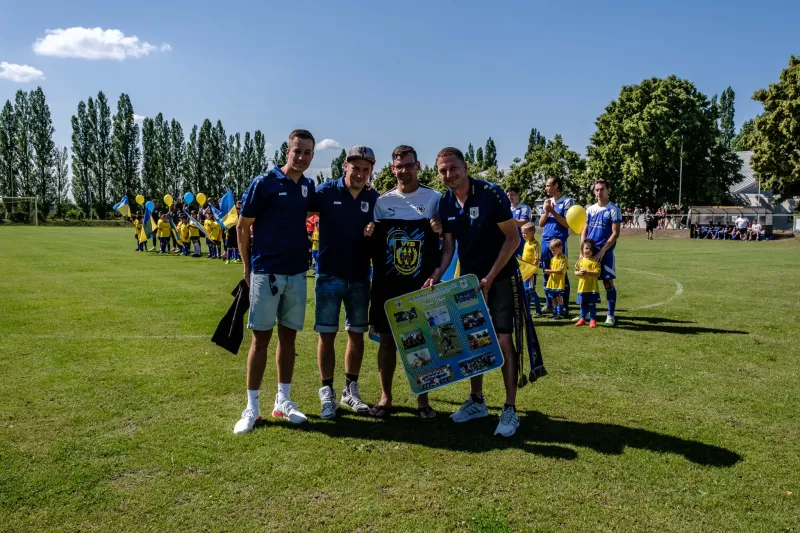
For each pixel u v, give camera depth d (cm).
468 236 430
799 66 3603
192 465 348
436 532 279
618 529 282
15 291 1051
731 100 10112
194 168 7925
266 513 296
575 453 367
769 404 456
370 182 464
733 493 316
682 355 608
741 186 5884
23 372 532
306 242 441
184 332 707
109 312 840
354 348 459
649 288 1148
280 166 445
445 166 414
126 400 461
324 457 362
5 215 5909
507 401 412
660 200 4931
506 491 319
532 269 854
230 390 489
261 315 418
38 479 328
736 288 1135
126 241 2869
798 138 3616
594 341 679
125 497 311
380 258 441
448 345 422
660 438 390
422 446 380
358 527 284
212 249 2027
